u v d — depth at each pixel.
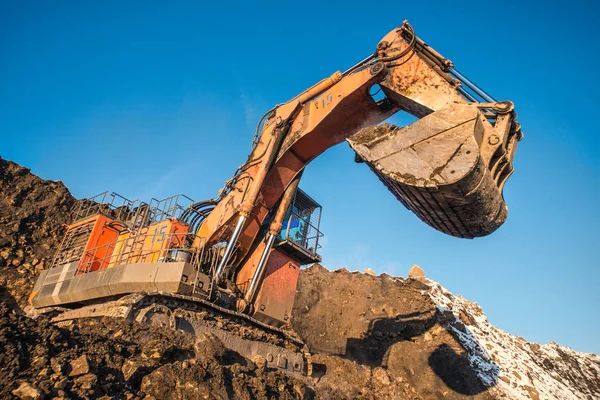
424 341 21.45
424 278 29.06
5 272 16.38
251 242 10.40
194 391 5.83
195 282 8.84
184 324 8.29
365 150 6.14
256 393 6.93
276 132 9.75
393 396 15.62
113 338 6.64
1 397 4.33
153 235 10.50
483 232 5.98
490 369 20.83
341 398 10.29
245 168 10.29
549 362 25.58
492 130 5.68
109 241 11.79
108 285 9.57
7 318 5.60
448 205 5.55
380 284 25.56
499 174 5.73
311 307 23.91
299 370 10.53
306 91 9.60
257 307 10.24
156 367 6.16
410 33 7.32
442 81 6.77
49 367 5.09
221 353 7.14
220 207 10.40
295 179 10.56
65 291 10.84
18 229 18.11
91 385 5.04
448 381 19.14
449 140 5.51
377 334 21.91
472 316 26.55
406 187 5.62
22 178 20.47
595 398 22.88
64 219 19.78
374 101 8.52
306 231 12.09
